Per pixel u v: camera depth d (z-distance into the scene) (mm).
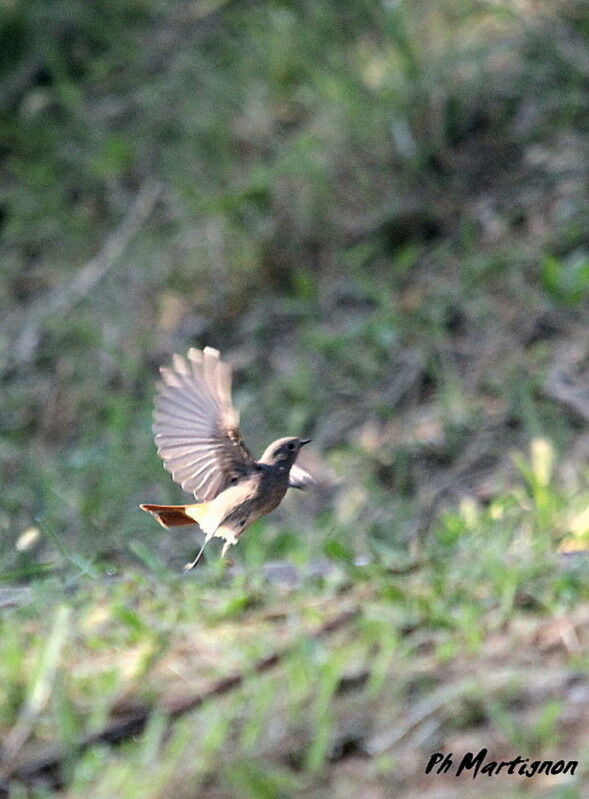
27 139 17453
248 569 7328
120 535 12219
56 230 16406
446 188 14680
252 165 15805
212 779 5152
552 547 7832
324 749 5152
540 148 14703
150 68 17703
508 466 11891
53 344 15086
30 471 13492
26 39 18547
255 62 16688
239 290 14789
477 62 15281
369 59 15938
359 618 6258
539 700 5480
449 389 12859
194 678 5883
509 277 13672
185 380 6965
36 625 6727
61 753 5457
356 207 14797
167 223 15734
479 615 6203
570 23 15461
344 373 13477
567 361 12648
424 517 11617
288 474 7168
